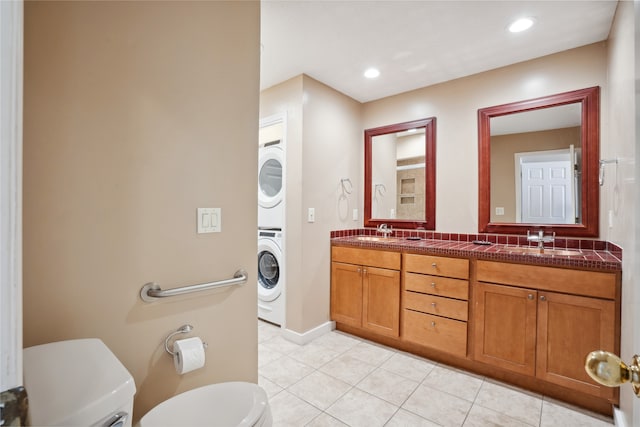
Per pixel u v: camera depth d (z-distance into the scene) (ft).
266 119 9.56
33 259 2.85
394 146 10.14
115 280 3.35
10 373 1.25
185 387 3.94
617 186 5.65
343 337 9.20
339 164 10.03
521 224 7.77
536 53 7.41
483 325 6.76
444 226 9.07
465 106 8.70
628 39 4.81
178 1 3.86
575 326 5.67
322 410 5.76
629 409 4.60
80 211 3.11
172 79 3.80
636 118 1.91
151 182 3.62
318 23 6.32
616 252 5.82
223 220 4.33
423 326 7.68
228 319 4.41
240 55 4.54
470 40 6.91
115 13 3.34
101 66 3.24
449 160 8.97
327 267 9.62
